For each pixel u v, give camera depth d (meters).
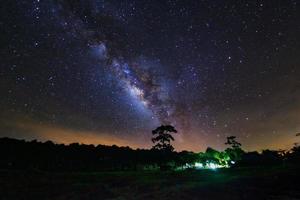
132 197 31.41
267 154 67.31
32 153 61.84
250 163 63.50
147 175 46.97
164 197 31.00
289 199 28.98
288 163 54.75
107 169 58.81
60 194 33.72
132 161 66.06
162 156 69.00
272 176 38.16
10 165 53.22
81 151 68.88
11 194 33.53
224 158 66.75
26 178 42.19
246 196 31.03
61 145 70.19
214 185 35.69
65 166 58.22
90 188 36.34
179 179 41.78
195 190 33.56
